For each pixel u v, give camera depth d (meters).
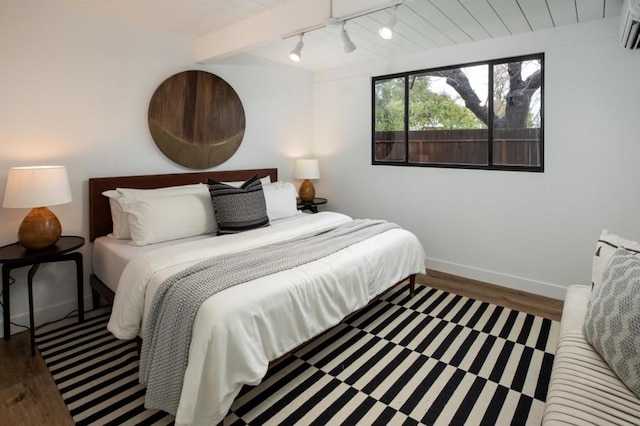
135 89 3.09
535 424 1.72
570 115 2.99
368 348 2.40
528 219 3.29
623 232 2.85
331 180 4.70
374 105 4.23
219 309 1.61
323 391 1.97
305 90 4.66
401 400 1.89
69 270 2.86
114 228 2.88
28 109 2.56
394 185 4.14
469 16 2.76
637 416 1.15
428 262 3.97
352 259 2.39
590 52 2.86
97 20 2.83
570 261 3.11
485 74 3.46
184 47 3.38
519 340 2.48
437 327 2.68
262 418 1.76
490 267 3.55
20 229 2.38
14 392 1.94
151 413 1.80
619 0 2.46
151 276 2.02
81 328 2.66
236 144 3.89
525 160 3.32
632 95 2.72
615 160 2.83
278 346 1.83
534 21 2.87
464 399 1.90
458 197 3.69
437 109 3.80
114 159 3.02
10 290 2.59
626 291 1.38
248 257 2.22
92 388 1.98
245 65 3.94
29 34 2.53
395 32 3.13
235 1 2.60
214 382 1.54
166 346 1.69
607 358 1.37
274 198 3.52
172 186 3.35
